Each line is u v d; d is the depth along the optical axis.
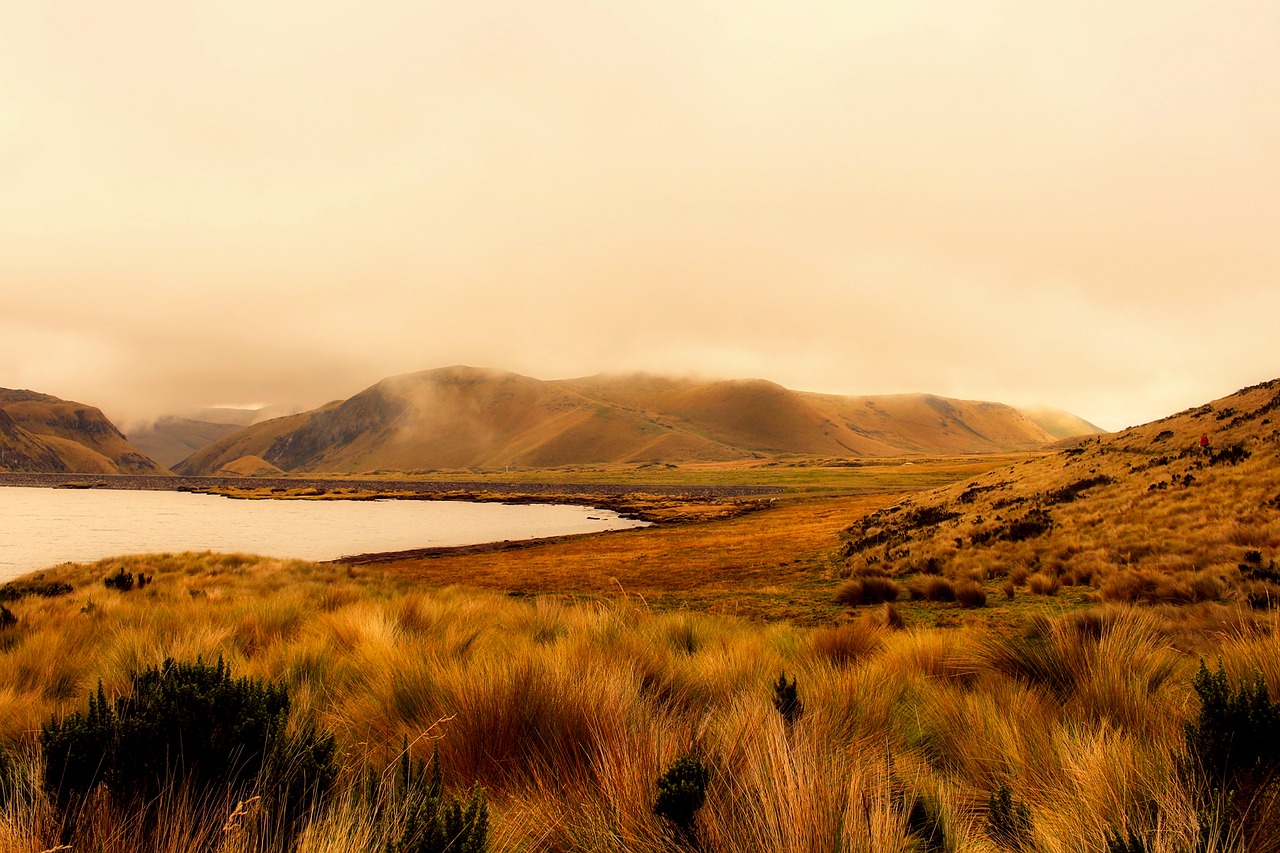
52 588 19.16
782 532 46.75
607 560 36.25
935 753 4.14
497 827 2.61
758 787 2.56
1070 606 13.12
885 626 10.80
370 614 8.81
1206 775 2.79
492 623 9.63
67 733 2.66
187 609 11.16
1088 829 2.53
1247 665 4.87
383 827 2.28
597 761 3.17
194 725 2.80
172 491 180.00
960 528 26.55
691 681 5.36
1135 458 28.86
